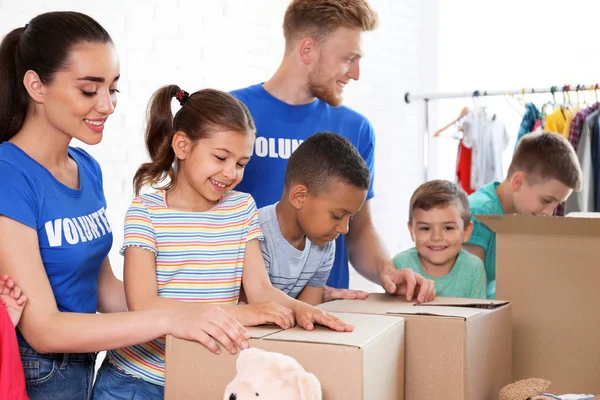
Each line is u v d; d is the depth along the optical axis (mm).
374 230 1834
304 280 1537
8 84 1177
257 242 1335
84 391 1274
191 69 2924
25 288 1091
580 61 3781
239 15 3100
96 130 1177
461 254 1897
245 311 1031
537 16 3859
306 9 1665
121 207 2734
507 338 1225
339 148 1363
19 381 1039
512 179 2154
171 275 1249
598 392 1257
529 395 1064
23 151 1182
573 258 1271
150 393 1237
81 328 1046
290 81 1728
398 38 3855
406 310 1117
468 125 3434
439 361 1041
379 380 932
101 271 1416
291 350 899
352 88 3592
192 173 1266
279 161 1736
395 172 3867
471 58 4031
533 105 3271
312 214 1378
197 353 972
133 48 2719
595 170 3172
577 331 1272
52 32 1131
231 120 1253
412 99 3900
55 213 1184
